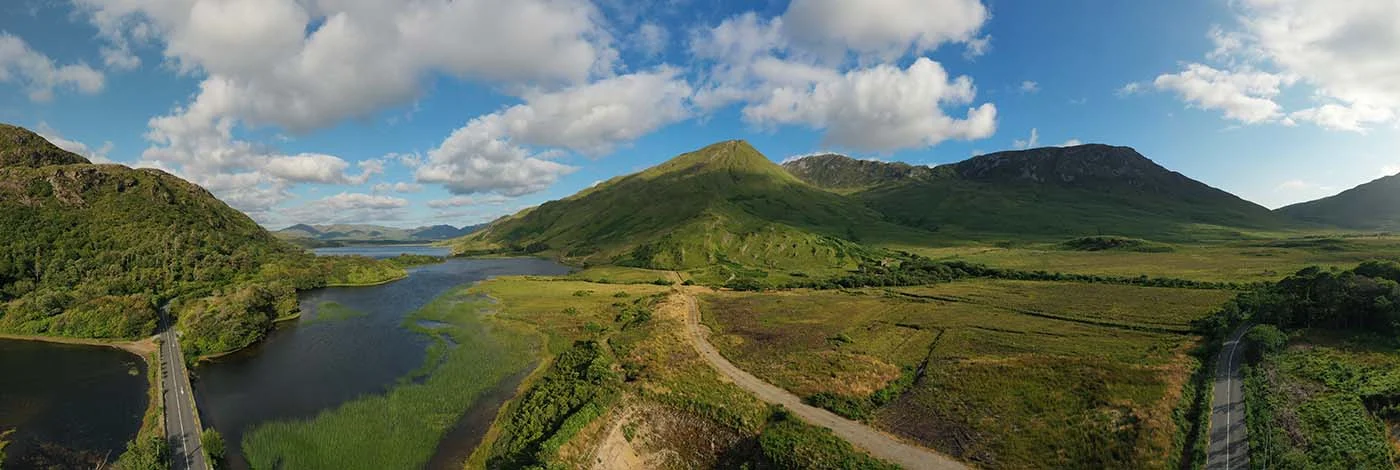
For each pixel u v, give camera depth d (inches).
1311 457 2011.6
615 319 4977.9
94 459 2316.7
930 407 2711.6
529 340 4202.8
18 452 2362.2
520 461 2180.1
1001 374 3031.5
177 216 7519.7
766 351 3718.0
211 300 4827.8
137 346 3949.3
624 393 2849.4
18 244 5821.9
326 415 2691.9
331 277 7514.8
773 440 2331.4
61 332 4175.7
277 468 2197.3
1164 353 3176.7
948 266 7618.1
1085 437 2278.5
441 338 4261.8
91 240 6368.1
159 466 2073.1
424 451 2364.7
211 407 2824.8
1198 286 5462.6
